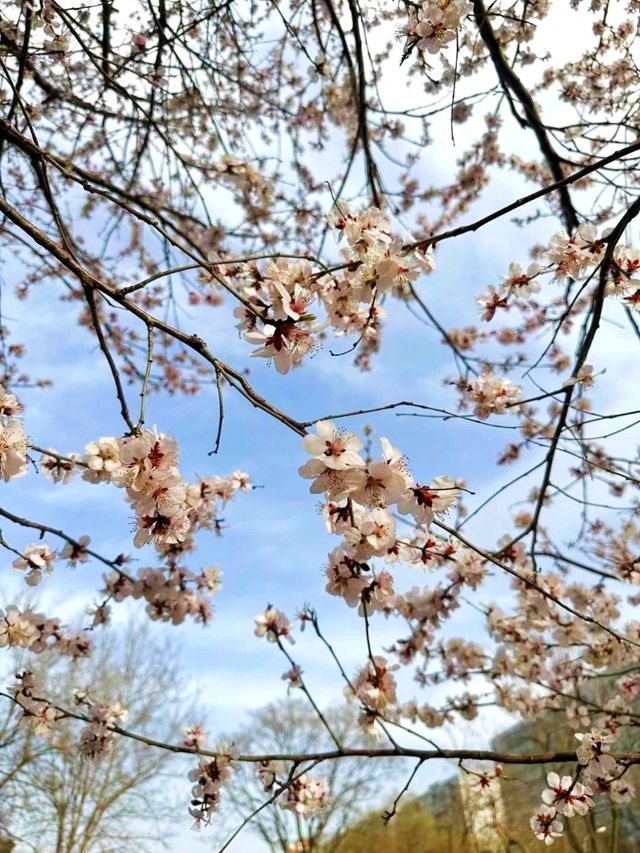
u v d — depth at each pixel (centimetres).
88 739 397
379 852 1814
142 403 205
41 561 376
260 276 260
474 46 420
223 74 516
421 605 467
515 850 1131
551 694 530
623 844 1052
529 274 347
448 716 531
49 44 400
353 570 264
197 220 525
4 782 1123
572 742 848
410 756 329
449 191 638
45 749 1144
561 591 476
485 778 438
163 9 458
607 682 577
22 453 215
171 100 536
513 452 568
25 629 402
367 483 210
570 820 1023
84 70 494
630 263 320
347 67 541
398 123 580
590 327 335
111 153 549
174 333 210
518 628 508
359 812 1836
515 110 443
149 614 441
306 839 1577
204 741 406
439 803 1859
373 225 261
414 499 220
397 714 527
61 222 252
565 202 435
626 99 488
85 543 390
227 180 550
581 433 445
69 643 419
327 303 275
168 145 484
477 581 459
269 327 230
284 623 391
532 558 430
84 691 421
